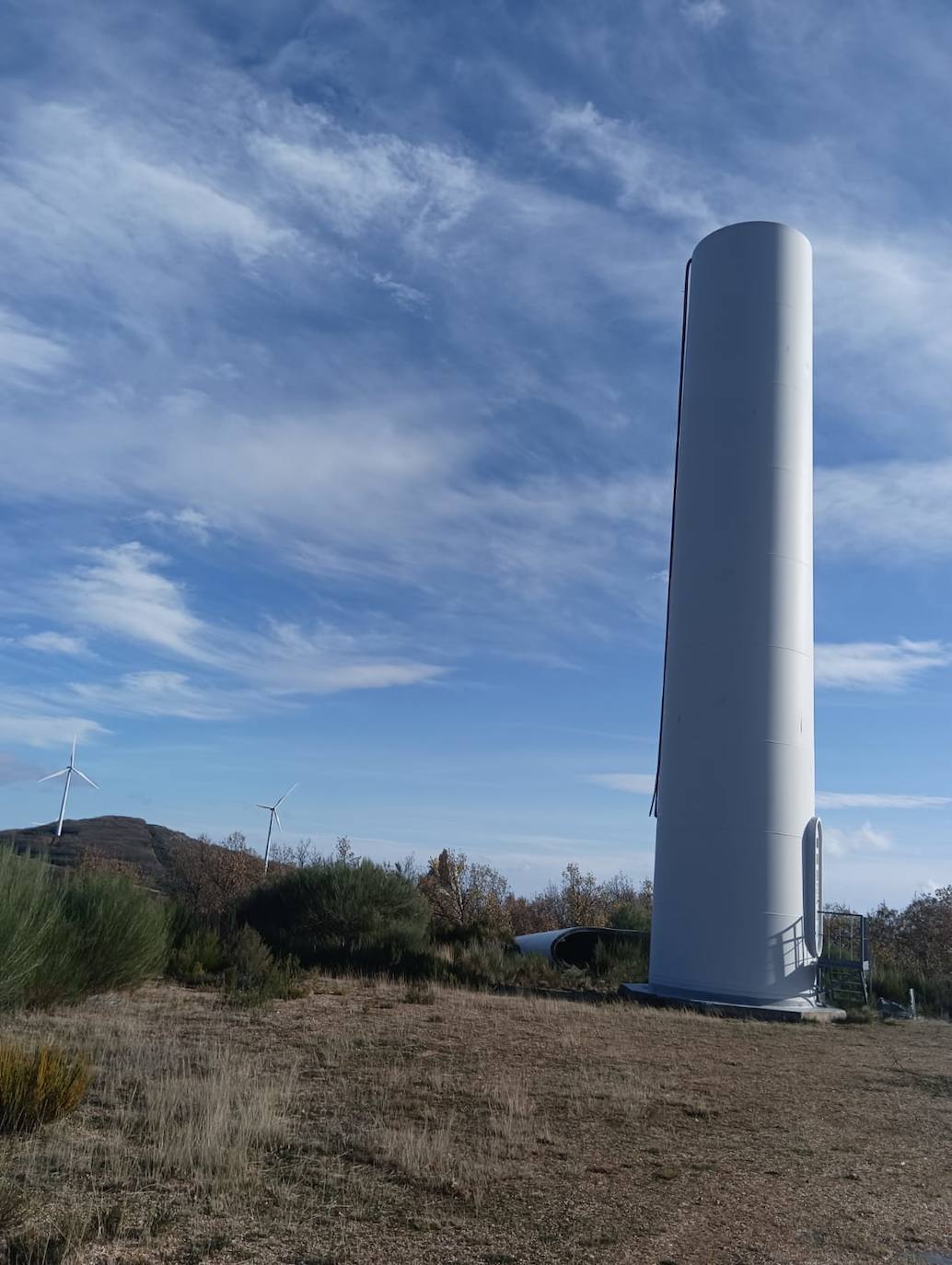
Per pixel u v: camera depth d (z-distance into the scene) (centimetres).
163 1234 638
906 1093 1346
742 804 2411
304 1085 1135
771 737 2445
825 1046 1812
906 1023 2333
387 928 2792
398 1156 849
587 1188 805
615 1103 1132
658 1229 713
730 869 2388
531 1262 636
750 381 2642
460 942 3234
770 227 2742
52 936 1524
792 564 2556
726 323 2694
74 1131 853
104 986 1722
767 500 2569
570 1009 2055
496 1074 1262
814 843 2436
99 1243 613
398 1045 1442
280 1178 777
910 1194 842
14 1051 898
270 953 2427
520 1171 842
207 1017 1592
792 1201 800
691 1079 1345
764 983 2333
